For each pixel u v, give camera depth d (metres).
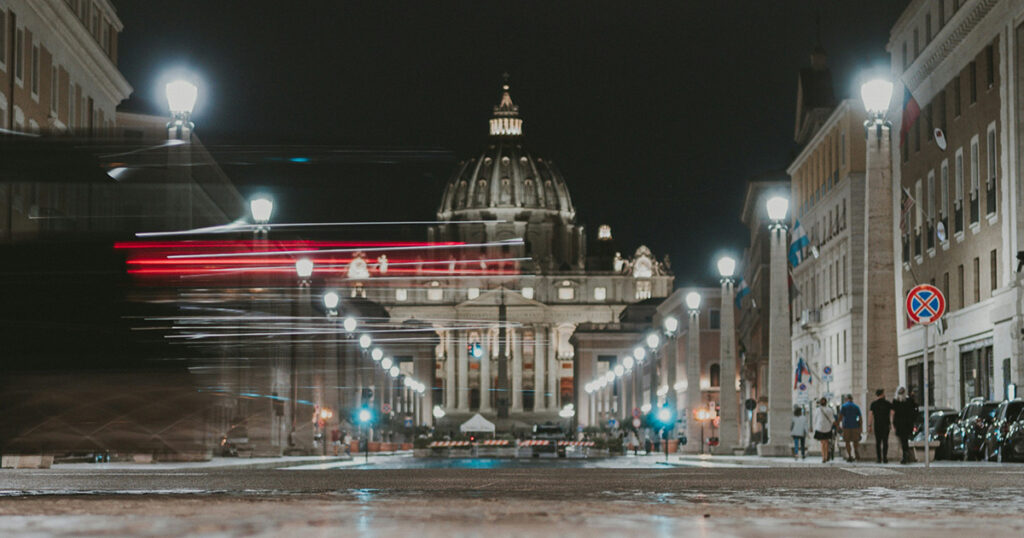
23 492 15.19
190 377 12.05
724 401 51.81
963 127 47.09
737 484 18.48
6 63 44.62
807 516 9.98
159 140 12.23
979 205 45.12
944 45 48.53
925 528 8.53
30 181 11.68
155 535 7.64
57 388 11.55
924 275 52.66
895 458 32.31
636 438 90.44
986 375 44.53
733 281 52.00
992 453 35.25
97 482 19.45
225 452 44.84
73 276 11.60
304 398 61.25
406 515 9.62
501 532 7.83
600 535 7.62
